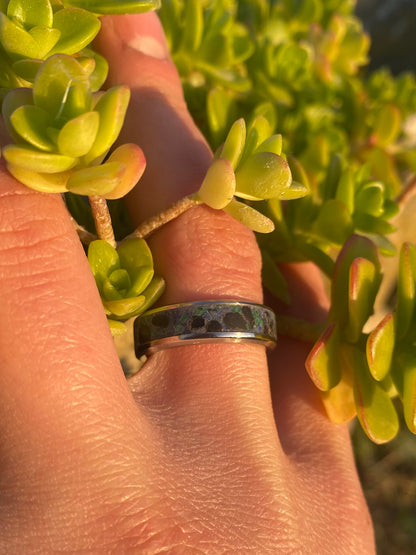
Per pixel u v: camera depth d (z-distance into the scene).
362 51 0.14
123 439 0.06
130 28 0.09
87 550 0.06
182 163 0.08
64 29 0.06
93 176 0.05
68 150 0.05
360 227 0.10
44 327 0.06
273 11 0.14
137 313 0.07
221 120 0.10
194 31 0.10
